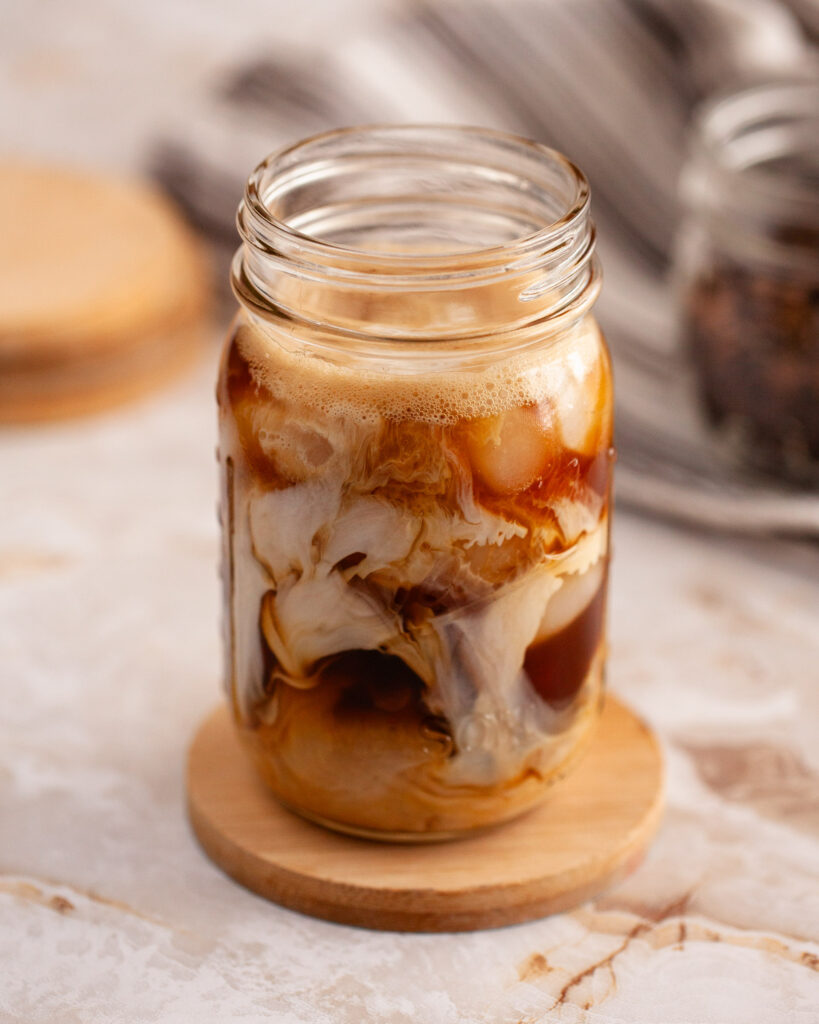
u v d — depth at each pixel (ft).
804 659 2.08
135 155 2.90
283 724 1.77
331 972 1.77
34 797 1.92
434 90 2.69
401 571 1.68
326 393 1.66
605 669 1.87
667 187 2.65
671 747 1.98
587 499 1.72
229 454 1.73
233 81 2.71
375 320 1.69
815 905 1.83
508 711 1.74
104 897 1.83
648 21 2.64
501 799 1.78
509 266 1.62
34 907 1.82
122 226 2.55
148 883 1.84
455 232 1.81
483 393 1.66
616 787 1.88
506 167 1.77
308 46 2.74
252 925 1.81
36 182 2.68
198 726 1.99
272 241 1.65
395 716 1.73
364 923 1.80
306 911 1.81
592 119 2.67
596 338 1.74
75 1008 1.73
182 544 2.23
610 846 1.82
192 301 2.50
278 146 2.58
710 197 2.24
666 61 2.64
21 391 2.37
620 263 2.64
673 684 2.05
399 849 1.82
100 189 2.66
